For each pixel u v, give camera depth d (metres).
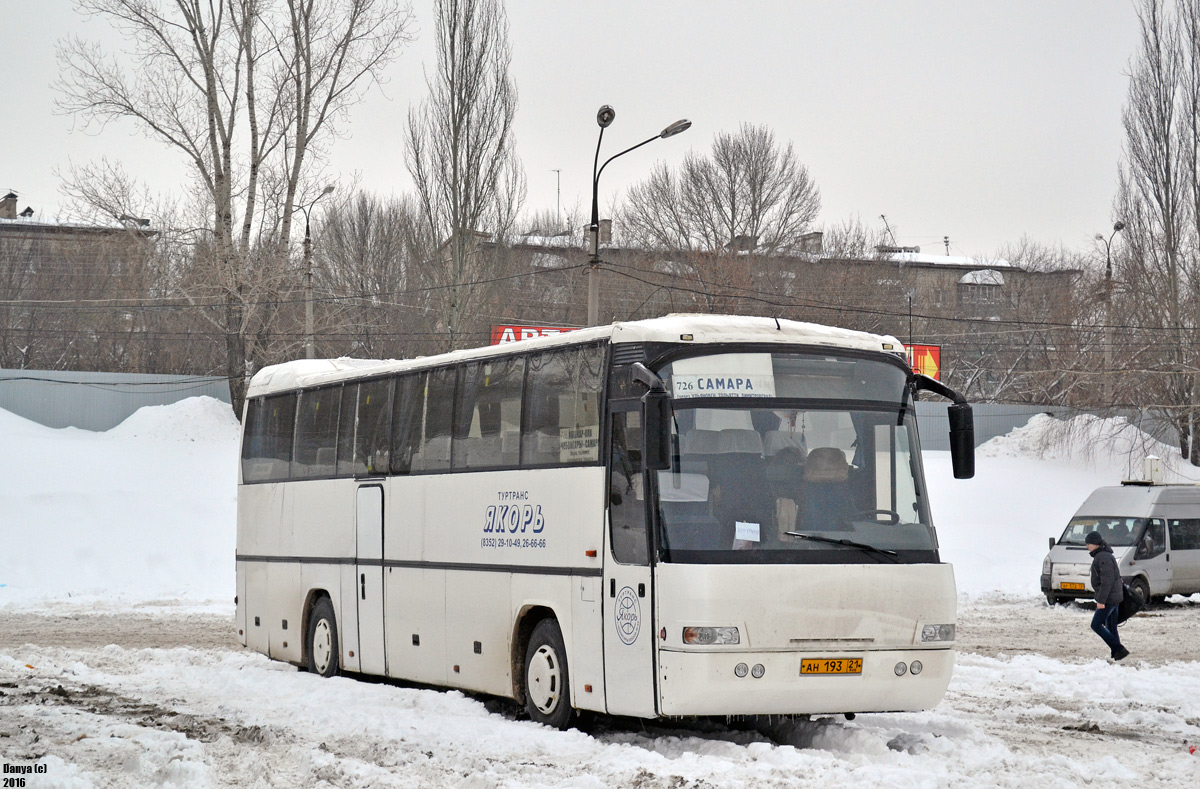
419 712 12.93
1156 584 30.03
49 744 10.80
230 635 22.83
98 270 56.50
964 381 64.94
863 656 10.53
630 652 10.74
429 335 49.88
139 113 45.78
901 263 74.06
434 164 48.56
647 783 9.13
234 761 10.30
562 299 63.53
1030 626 24.92
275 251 47.53
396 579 14.92
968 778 9.48
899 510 11.08
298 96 47.66
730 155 69.19
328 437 16.95
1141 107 50.56
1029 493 44.78
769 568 10.37
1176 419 49.22
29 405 46.19
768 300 63.34
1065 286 69.38
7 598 29.62
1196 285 49.06
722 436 10.73
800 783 9.12
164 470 40.22
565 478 11.91
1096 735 12.25
